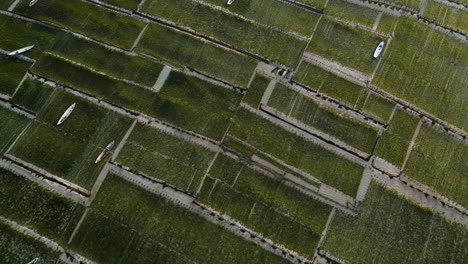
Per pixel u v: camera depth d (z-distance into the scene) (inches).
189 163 1598.2
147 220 1512.1
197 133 1644.9
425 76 1780.3
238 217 1526.8
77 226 1496.1
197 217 1519.4
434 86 1761.8
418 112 1715.1
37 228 1483.8
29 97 1694.1
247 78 1752.0
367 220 1539.1
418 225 1537.9
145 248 1477.6
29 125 1643.7
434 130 1689.2
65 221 1501.0
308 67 1781.5
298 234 1513.3
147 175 1572.3
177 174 1581.0
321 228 1524.4
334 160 1628.9
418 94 1745.8
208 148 1622.8
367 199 1569.9
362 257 1492.4
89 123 1651.1
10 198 1524.4
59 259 1444.4
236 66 1776.6
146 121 1658.5
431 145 1664.6
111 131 1640.0
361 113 1705.2
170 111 1679.4
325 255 1489.9
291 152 1635.1
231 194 1557.6
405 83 1763.0
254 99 1715.1
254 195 1558.8
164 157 1604.3
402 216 1550.2
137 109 1679.4
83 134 1632.6
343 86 1752.0
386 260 1489.9
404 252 1501.0
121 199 1536.7
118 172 1572.3
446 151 1656.0
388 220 1541.6
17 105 1680.6
